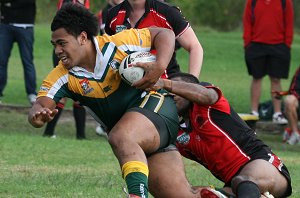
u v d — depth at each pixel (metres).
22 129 26.77
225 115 12.94
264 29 29.36
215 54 55.19
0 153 19.80
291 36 29.59
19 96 33.38
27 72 29.08
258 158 12.91
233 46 60.16
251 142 13.02
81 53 11.81
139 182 11.13
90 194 15.03
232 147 12.93
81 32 11.78
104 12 23.80
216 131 12.91
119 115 12.26
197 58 14.45
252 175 12.61
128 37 12.02
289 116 26.67
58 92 12.06
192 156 13.35
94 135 26.58
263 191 12.70
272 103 30.06
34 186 15.62
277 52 29.44
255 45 29.53
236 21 83.06
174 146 12.77
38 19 73.00
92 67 11.92
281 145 26.36
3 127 26.91
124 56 11.94
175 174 12.46
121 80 11.97
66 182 16.06
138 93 12.15
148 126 11.76
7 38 28.64
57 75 12.10
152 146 11.84
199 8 81.25
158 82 12.07
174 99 12.66
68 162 18.94
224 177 13.09
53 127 24.61
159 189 12.48
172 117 12.12
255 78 29.59
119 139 11.52
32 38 29.00
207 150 13.02
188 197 12.40
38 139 22.75
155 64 11.61
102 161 19.33
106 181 16.28
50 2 74.81
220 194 12.22
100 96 12.04
